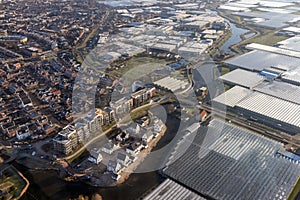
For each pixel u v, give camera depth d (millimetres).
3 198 153375
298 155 186500
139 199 155250
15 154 185250
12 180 165250
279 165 174750
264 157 181125
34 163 178375
